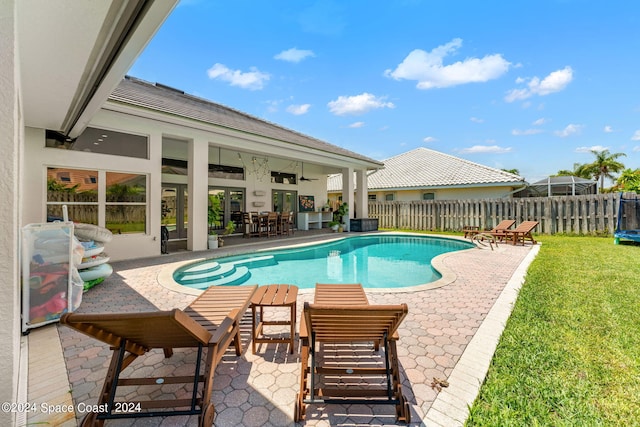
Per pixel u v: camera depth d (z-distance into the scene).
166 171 11.62
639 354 2.79
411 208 16.22
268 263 9.05
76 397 2.28
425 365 2.69
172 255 8.14
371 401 2.12
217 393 2.36
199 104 12.45
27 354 2.89
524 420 1.99
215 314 2.82
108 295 4.78
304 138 15.02
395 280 7.19
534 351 2.87
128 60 3.22
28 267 3.32
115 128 7.21
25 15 2.47
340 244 12.04
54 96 4.42
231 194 13.96
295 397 2.31
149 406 2.01
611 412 2.06
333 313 2.04
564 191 21.16
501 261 7.53
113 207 7.34
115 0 2.32
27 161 6.14
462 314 3.90
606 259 7.10
